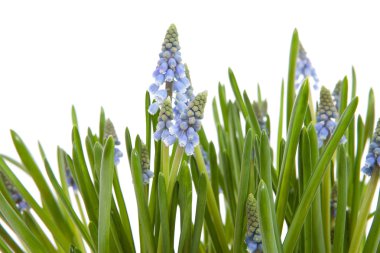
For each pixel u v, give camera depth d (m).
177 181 0.38
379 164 0.35
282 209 0.38
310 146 0.37
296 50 0.49
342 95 0.47
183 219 0.38
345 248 0.42
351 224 0.43
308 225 0.38
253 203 0.34
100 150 0.38
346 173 0.37
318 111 0.42
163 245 0.37
